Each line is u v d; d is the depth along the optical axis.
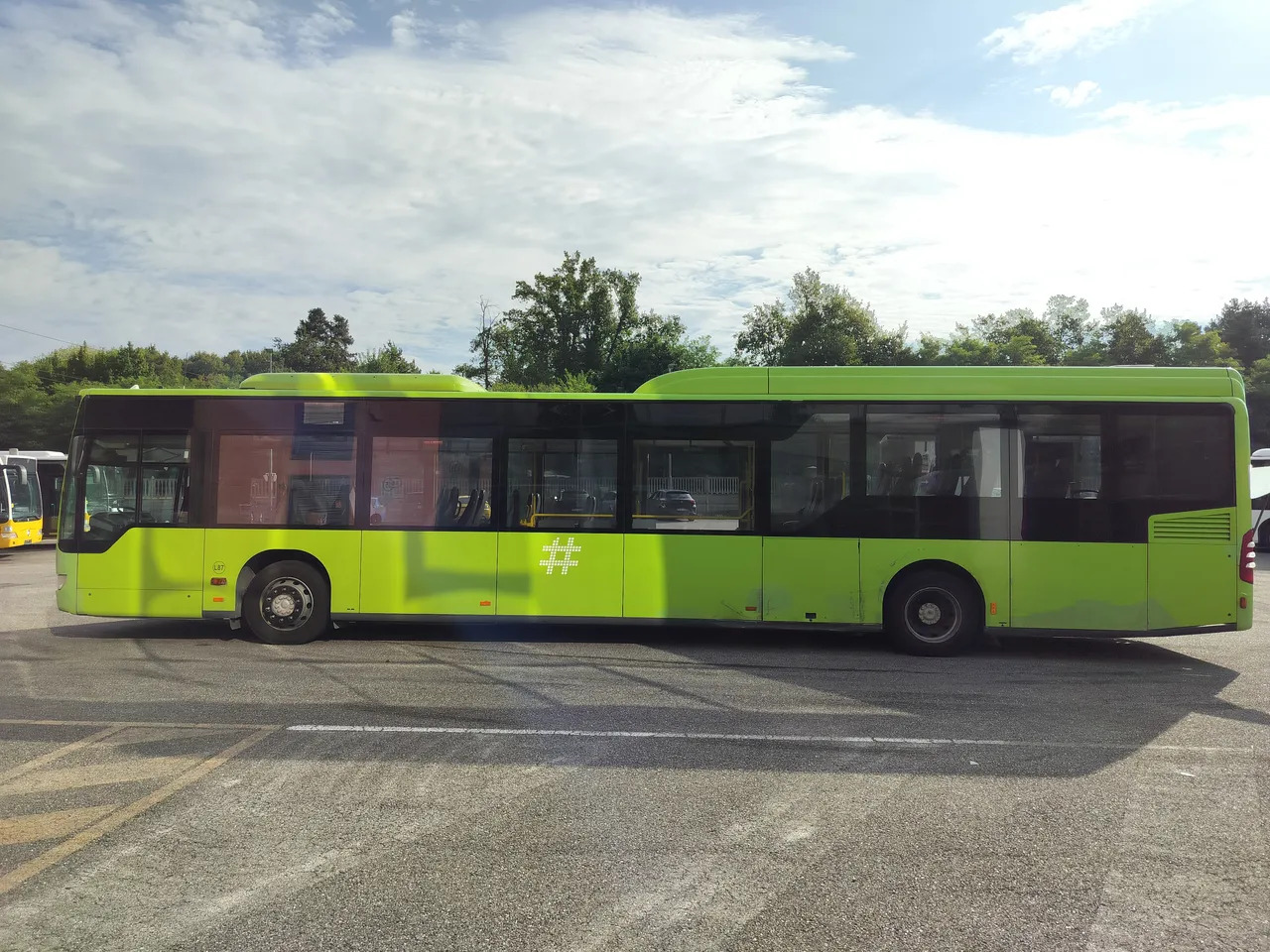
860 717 6.93
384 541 10.06
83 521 10.22
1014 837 4.51
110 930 3.47
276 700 7.29
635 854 4.25
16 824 4.57
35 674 8.32
